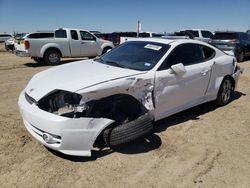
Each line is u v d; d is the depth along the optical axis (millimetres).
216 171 3869
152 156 4172
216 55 6023
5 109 6004
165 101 4797
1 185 3389
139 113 4438
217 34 15984
